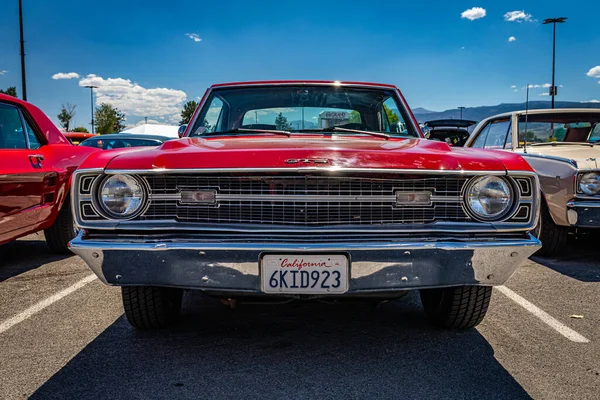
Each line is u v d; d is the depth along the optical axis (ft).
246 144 8.45
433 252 7.34
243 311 10.89
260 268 7.26
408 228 7.54
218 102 11.94
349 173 7.33
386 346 9.00
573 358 8.55
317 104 11.82
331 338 9.37
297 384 7.56
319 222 7.48
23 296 12.15
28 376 7.86
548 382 7.66
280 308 11.05
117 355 8.63
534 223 7.61
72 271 14.56
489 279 7.59
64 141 16.40
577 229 16.44
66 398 7.16
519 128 18.88
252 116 11.69
